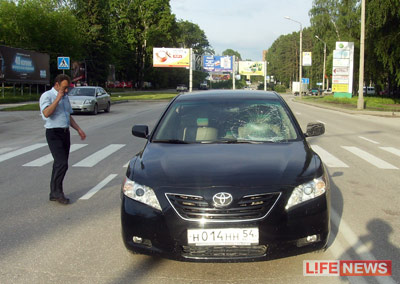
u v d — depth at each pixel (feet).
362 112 88.43
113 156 34.01
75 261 13.51
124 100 131.75
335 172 28.09
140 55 274.77
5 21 167.12
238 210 11.68
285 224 11.75
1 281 12.12
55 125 20.11
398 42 112.06
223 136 15.94
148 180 12.59
